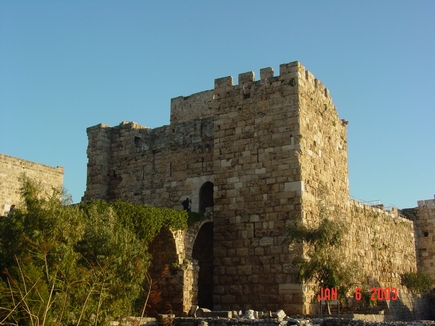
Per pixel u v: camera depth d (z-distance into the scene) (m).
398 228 58.16
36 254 24.88
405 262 58.50
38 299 23.11
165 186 44.69
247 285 36.47
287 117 37.69
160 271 35.81
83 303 24.77
